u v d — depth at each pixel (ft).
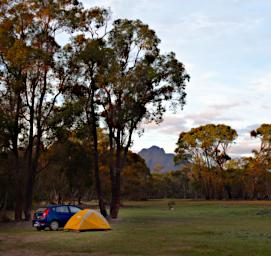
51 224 81.82
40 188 247.09
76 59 117.50
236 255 45.29
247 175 360.89
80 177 233.76
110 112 123.13
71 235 69.31
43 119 117.80
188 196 542.16
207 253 46.80
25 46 110.01
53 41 117.39
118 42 122.93
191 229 81.97
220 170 358.84
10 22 112.88
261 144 343.87
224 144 350.43
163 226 90.84
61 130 116.16
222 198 375.45
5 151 138.62
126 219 120.57
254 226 90.48
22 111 119.34
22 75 113.91
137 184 343.05
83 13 123.44
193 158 359.25
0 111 110.93
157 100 123.75
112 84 120.06
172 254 46.21
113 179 125.49
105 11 124.57
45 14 113.80
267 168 341.41
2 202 202.39
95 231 77.15
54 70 118.32
